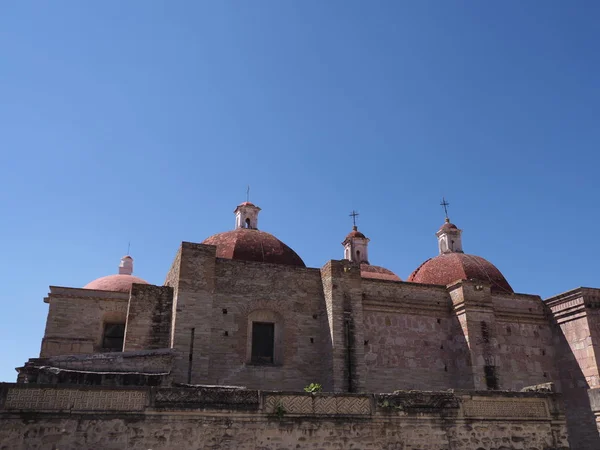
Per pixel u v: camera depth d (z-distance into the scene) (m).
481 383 31.03
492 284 38.00
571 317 33.97
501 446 22.69
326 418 20.66
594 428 31.42
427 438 21.72
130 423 18.48
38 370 20.47
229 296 29.75
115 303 34.50
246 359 29.36
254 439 19.56
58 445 17.62
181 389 19.41
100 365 23.50
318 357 30.42
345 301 30.50
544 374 34.00
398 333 32.12
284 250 36.00
